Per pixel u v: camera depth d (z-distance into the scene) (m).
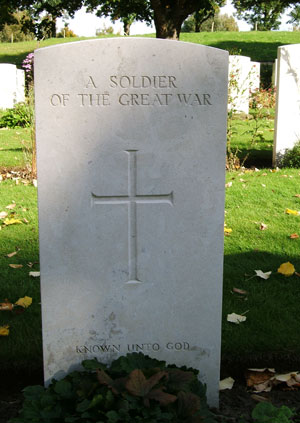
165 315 2.55
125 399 2.14
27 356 2.81
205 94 2.36
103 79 2.33
